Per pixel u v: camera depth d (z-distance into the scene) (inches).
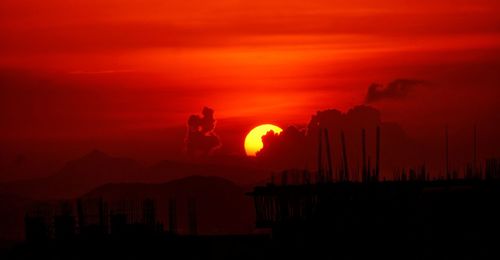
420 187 5182.1
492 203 4869.6
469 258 4793.3
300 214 5319.9
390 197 5123.0
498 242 4783.5
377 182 5211.6
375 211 5113.2
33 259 5260.8
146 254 5369.1
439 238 4889.3
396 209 5088.6
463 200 4904.0
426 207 4975.4
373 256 5032.0
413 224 5019.7
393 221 5073.8
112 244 5354.3
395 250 4990.2
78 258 5290.4
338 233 5157.5
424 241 4928.6
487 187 5022.1
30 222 5334.6
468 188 4985.2
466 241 4832.7
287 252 5260.8
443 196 4945.9
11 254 5300.2
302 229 5270.7
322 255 5152.6
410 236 4995.1
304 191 5339.6
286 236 5300.2
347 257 5093.5
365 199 5157.5
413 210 5054.1
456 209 4899.1
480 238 4817.9
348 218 5162.4
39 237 5319.9
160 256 5383.9
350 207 5177.2
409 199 5098.4
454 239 4854.8
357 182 5275.6
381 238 5054.1
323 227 5211.6
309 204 5310.0
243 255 5378.9
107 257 5319.9
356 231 5118.1
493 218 4840.1
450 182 5211.6
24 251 5295.3
